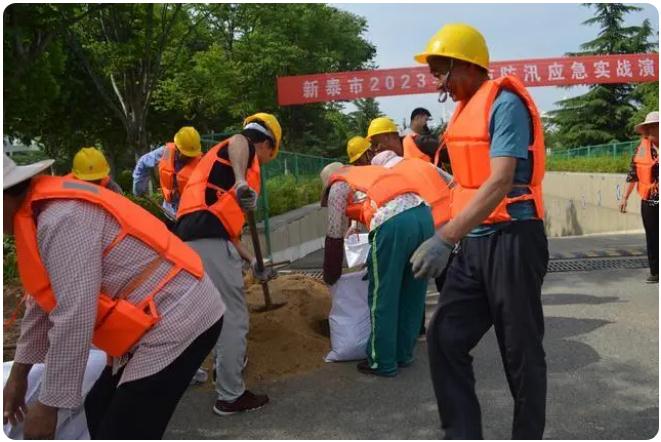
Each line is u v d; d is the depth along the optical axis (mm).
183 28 16750
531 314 2549
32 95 12906
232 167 3561
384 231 3988
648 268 7570
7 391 2531
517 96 2523
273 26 23234
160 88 21719
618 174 18172
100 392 2680
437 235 2428
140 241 2260
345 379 4121
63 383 2084
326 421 3484
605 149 24266
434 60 2713
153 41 15180
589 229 19375
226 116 27156
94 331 2238
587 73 13062
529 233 2551
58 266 2094
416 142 5355
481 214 2379
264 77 22906
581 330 5008
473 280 2652
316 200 13625
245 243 8320
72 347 2080
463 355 2682
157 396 2250
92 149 5414
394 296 4055
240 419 3555
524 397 2562
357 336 4367
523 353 2537
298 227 10703
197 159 5891
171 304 2283
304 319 5145
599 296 6156
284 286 5828
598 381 3910
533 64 13164
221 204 3527
